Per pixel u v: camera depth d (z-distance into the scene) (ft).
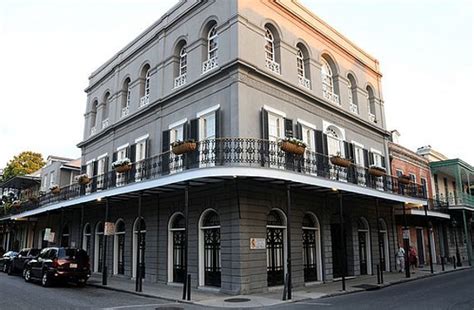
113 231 51.98
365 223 66.33
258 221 44.96
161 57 61.52
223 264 43.80
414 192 72.33
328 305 34.35
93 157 79.51
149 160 54.49
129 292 44.65
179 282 50.65
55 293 43.45
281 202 48.70
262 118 47.83
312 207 54.03
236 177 42.04
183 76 56.65
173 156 51.70
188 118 53.36
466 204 89.04
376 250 66.54
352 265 60.75
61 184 97.30
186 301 37.35
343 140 63.82
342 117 65.16
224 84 48.34
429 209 84.17
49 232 67.31
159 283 52.19
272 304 35.58
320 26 64.75
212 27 54.54
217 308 33.76
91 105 84.12
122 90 72.43
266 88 50.16
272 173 41.65
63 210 73.61
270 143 45.47
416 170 90.94
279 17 55.77
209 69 51.98
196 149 45.03
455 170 96.99
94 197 59.36
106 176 66.44
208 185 47.32
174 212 52.44
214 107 48.78
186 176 42.39
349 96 69.46
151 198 56.59
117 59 75.46
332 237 59.67
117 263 64.39
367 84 76.07
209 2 53.88
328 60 66.69
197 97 52.42
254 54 49.52
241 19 48.83
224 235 44.37
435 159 103.35
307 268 52.75
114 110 73.46
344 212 60.13
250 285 42.34
